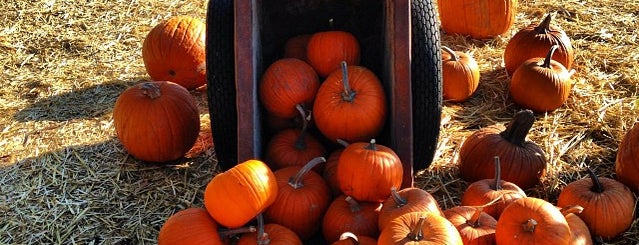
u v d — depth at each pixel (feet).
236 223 6.84
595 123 9.47
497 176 7.34
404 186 7.47
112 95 10.50
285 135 8.02
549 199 8.22
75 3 12.98
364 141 7.63
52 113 10.07
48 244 7.85
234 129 8.15
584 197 7.54
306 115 7.77
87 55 11.57
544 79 9.53
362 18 8.69
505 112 9.91
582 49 11.32
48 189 8.57
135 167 8.84
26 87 10.75
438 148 9.04
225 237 6.95
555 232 6.55
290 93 7.72
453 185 8.46
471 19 11.44
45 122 9.86
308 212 7.18
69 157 9.07
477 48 11.41
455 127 9.52
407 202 6.85
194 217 6.83
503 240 6.71
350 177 7.05
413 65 7.66
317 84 7.89
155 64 10.02
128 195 8.45
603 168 8.73
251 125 7.32
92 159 9.02
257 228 6.91
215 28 7.89
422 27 7.63
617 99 10.05
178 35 9.93
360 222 7.02
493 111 9.89
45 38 11.93
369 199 7.12
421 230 6.25
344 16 8.73
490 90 10.36
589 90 10.26
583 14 12.29
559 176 8.54
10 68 11.22
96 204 8.34
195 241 6.71
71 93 10.55
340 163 7.16
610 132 9.31
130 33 12.14
